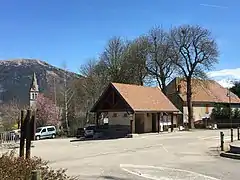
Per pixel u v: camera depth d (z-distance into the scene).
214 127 70.38
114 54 72.94
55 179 8.28
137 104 51.75
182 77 68.88
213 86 86.75
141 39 70.25
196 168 18.86
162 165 20.44
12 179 7.29
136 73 69.88
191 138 43.06
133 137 47.03
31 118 11.12
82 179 15.53
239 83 96.38
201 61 66.44
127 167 19.72
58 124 69.75
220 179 15.34
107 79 74.12
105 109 53.19
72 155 26.91
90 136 53.81
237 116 77.00
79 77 79.62
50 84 98.88
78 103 75.88
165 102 58.56
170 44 67.56
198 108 77.62
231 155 23.97
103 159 23.94
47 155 27.05
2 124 59.16
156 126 56.66
